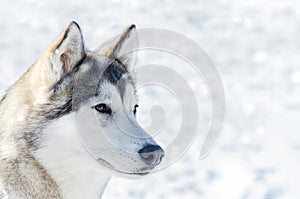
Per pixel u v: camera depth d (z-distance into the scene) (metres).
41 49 19.59
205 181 12.70
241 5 24.64
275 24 23.09
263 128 15.12
